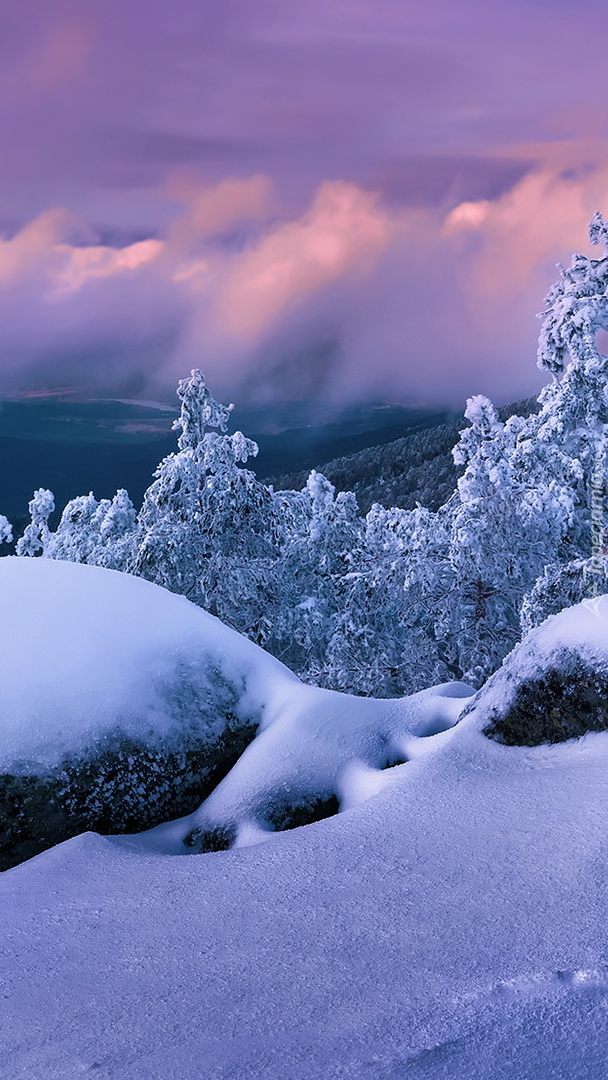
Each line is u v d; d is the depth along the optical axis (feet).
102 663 15.90
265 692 16.99
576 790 12.00
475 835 11.16
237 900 10.39
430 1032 7.18
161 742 15.39
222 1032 7.54
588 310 64.54
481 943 8.57
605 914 8.77
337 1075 6.75
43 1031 7.88
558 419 65.46
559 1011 7.27
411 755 15.08
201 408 70.64
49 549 76.48
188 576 68.03
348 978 8.26
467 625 63.05
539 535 63.05
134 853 12.84
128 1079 6.97
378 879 10.39
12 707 14.87
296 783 14.55
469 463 66.39
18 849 13.91
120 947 9.49
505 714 14.47
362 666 64.80
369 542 77.10
